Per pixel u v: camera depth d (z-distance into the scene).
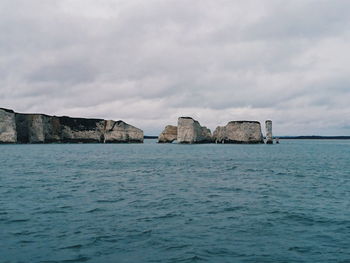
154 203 15.58
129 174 28.84
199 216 12.98
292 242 9.83
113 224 11.63
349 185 22.33
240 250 9.12
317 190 20.00
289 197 17.50
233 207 14.76
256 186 21.70
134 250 9.02
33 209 13.95
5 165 35.66
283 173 30.19
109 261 8.22
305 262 8.30
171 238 10.10
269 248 9.29
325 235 10.54
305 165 39.19
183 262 8.23
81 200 16.12
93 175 27.55
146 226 11.40
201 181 24.31
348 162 44.12
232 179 25.58
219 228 11.24
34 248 9.09
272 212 13.77
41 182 22.64
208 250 9.09
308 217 12.90
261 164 40.53
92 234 10.41
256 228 11.29
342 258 8.56
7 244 9.40
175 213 13.47
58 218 12.42
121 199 16.56
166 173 30.02
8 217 12.51
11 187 20.14
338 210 14.23
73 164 38.28
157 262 8.20
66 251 8.88
